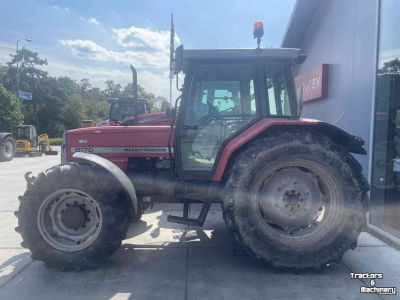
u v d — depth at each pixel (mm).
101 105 59125
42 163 11648
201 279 2814
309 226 3105
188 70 3262
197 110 3303
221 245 3613
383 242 3691
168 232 4074
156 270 2990
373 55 4199
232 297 2521
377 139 4145
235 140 3025
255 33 3143
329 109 5523
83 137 3725
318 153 2832
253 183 2832
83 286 2699
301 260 2836
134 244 3635
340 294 2570
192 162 3336
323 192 3080
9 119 22219
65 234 3062
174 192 3408
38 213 2953
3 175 8680
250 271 2961
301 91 3254
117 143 3676
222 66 3240
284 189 3051
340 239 2861
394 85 4152
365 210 2869
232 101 3289
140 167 3744
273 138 2904
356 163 2918
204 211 3070
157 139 3652
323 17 5836
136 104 3906
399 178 4156
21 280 2809
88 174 2914
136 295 2555
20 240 3809
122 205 2973
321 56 5934
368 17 4332
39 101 49812
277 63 3250
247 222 2824
